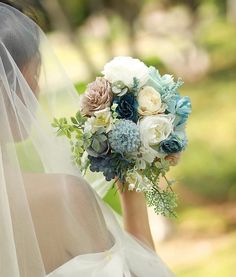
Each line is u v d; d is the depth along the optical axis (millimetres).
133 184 1963
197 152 9992
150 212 8047
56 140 1889
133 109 1931
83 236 1694
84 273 1661
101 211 1763
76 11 13281
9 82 1810
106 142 1897
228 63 12836
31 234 1681
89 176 2119
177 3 13148
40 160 1827
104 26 13055
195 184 9297
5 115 1773
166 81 1997
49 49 1962
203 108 11406
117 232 1799
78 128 1917
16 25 1848
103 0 12867
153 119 1914
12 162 1744
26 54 1848
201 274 7027
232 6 14336
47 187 1724
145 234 1988
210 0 14094
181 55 12742
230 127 10602
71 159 1901
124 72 1938
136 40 12844
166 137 1927
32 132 1826
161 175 1997
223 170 9508
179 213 8719
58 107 2010
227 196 8984
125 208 2010
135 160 1924
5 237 1676
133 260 1812
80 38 12266
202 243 7781
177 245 7766
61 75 1984
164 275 1850
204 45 13117
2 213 1679
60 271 1661
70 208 1700
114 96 1937
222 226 8203
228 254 7383
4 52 1805
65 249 1687
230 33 13758
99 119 1874
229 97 11648
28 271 1675
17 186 1717
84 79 11039
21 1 2008
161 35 13031
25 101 1817
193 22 13039
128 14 12508
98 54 12688
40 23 2037
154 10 13242
